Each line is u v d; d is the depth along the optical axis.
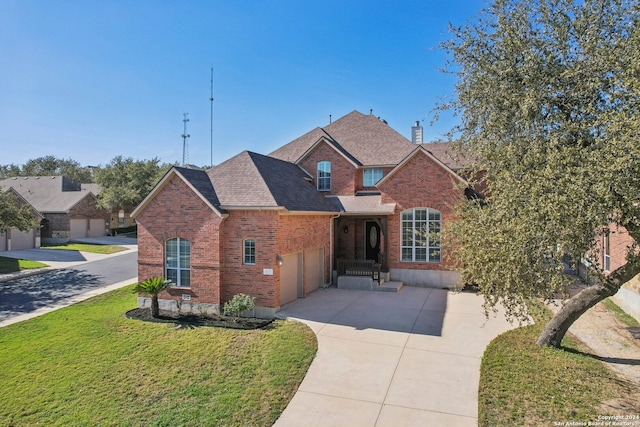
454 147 11.66
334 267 21.92
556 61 9.27
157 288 15.18
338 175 24.58
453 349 11.47
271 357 11.17
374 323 13.98
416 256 20.75
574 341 11.90
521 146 9.22
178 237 16.27
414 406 8.52
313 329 13.37
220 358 11.29
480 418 7.93
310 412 8.42
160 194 16.48
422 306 16.33
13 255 32.44
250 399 9.04
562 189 7.30
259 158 19.67
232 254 15.91
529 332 12.64
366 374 10.03
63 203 45.62
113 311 16.53
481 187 22.39
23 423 8.40
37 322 15.16
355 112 29.58
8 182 51.03
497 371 9.89
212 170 18.55
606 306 15.90
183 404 8.95
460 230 10.38
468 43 10.50
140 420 8.39
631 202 6.90
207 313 15.76
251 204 15.59
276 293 15.52
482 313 15.17
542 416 7.86
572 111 9.02
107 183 52.91
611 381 9.17
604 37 8.86
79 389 9.77
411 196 20.81
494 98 10.02
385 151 25.50
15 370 10.85
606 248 17.75
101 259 31.30
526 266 8.38
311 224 18.95
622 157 6.57
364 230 23.94
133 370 10.73
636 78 7.20
